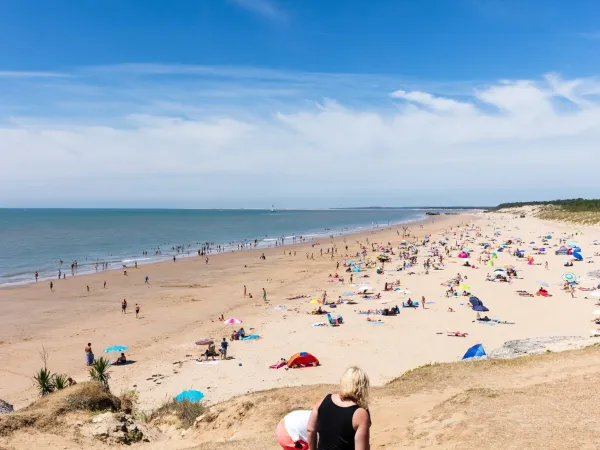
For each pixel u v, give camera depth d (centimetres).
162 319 3900
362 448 390
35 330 3572
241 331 3353
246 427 1233
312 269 6675
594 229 10788
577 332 3192
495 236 11044
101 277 5962
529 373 1374
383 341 3148
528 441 797
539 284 4734
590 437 786
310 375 2552
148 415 1733
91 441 1138
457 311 3944
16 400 2259
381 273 6100
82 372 2686
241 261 7556
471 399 1073
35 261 7431
